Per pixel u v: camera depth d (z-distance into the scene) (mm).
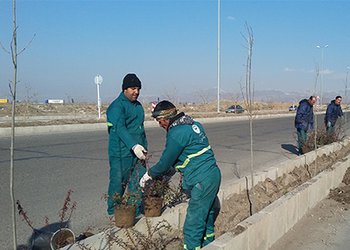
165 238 4375
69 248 3463
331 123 12859
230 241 3781
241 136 17828
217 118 29672
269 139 16672
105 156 10680
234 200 5887
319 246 5000
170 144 3752
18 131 16266
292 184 7582
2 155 10461
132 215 3992
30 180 7469
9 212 5391
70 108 41750
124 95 4457
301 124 11023
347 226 5785
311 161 9562
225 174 8531
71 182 7383
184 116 3896
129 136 4223
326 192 7371
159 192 4480
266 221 4617
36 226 4840
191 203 3871
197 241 3906
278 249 4812
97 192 6656
